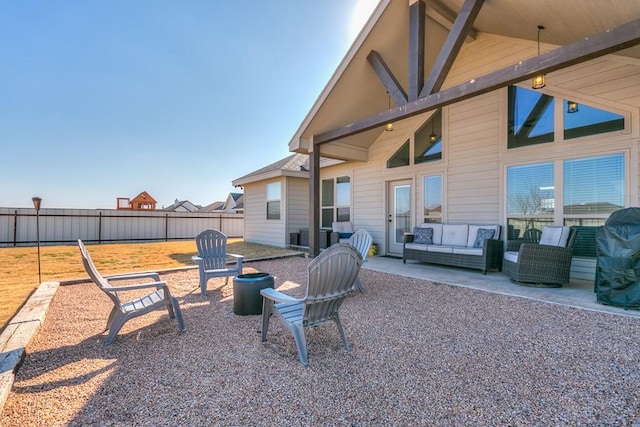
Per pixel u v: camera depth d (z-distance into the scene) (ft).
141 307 9.74
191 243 43.75
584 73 16.98
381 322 10.97
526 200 19.35
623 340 9.27
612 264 12.42
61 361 8.10
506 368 7.68
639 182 15.34
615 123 16.17
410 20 17.85
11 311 12.03
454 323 10.84
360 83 21.84
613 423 5.66
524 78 13.07
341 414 5.95
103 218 43.21
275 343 9.29
